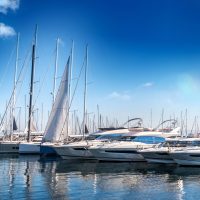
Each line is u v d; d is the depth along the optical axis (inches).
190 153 1380.4
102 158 1594.5
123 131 1777.8
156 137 1686.8
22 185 986.7
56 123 1897.1
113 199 833.5
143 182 1054.4
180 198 850.8
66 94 1925.4
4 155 1940.2
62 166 1437.0
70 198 836.6
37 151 1956.2
